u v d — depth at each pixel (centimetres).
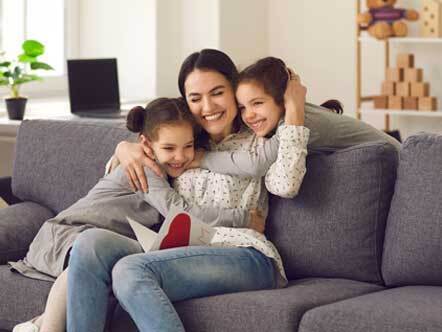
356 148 291
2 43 551
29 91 562
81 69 504
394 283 284
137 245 287
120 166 315
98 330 272
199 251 277
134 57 576
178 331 258
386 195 289
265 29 623
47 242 304
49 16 575
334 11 609
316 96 622
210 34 570
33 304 294
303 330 250
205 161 300
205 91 298
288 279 300
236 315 261
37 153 357
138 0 570
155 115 299
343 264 290
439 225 274
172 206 294
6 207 348
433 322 235
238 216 292
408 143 285
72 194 346
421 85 552
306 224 294
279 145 288
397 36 557
